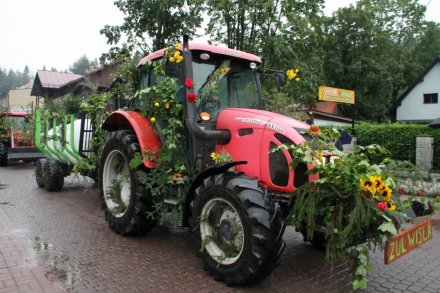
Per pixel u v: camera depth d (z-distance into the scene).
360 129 12.73
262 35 18.08
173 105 4.53
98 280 3.71
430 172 9.78
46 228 5.51
